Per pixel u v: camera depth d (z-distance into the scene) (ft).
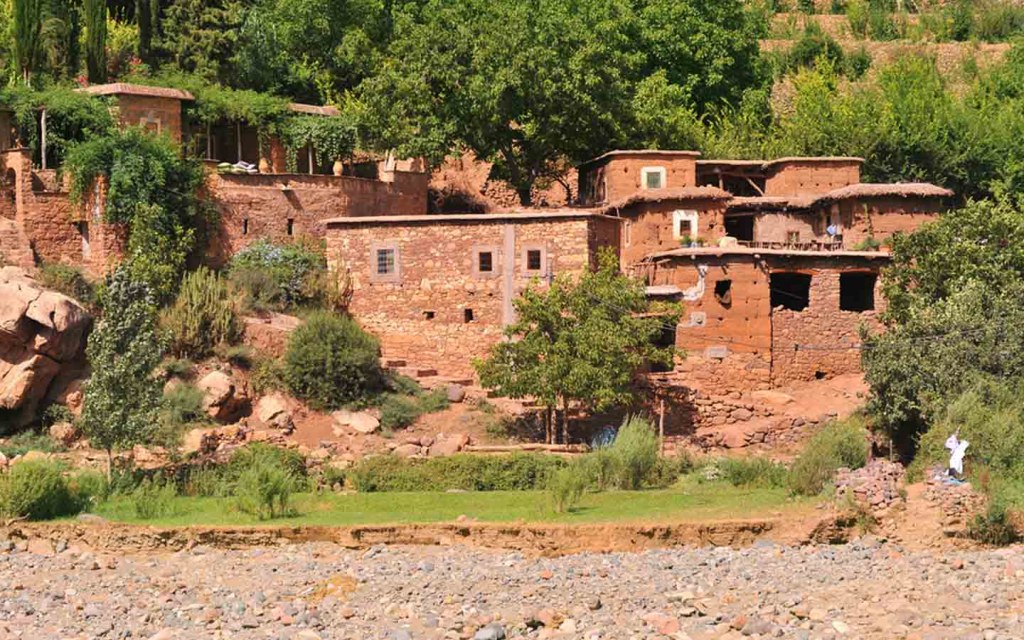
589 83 232.53
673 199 215.51
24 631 115.65
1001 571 127.95
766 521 147.43
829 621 112.68
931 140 258.98
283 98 246.47
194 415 188.75
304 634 112.06
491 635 110.83
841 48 352.90
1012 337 179.52
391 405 195.83
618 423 195.11
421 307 212.02
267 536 147.74
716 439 193.77
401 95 233.35
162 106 226.99
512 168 237.25
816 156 243.60
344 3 282.97
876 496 148.77
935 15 399.85
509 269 208.54
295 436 190.60
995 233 201.77
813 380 204.74
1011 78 324.39
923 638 107.04
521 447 185.98
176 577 134.31
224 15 263.08
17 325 186.80
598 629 112.16
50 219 212.02
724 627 111.86
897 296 199.82
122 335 172.04
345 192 228.84
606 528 145.38
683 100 269.23
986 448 154.92
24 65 241.96
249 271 213.66
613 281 195.21
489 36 235.40
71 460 178.50
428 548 145.79
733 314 202.18
